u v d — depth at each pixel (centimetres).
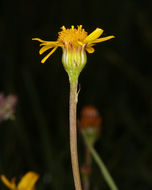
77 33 28
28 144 59
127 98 75
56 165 53
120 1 79
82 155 58
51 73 76
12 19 80
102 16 80
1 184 48
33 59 77
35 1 81
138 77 73
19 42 79
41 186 52
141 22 75
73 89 27
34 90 62
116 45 78
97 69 76
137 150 63
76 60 27
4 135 62
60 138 66
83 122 38
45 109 73
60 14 81
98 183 51
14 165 59
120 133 69
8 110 36
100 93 74
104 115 71
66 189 54
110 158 60
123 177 58
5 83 71
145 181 57
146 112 74
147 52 78
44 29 80
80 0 80
